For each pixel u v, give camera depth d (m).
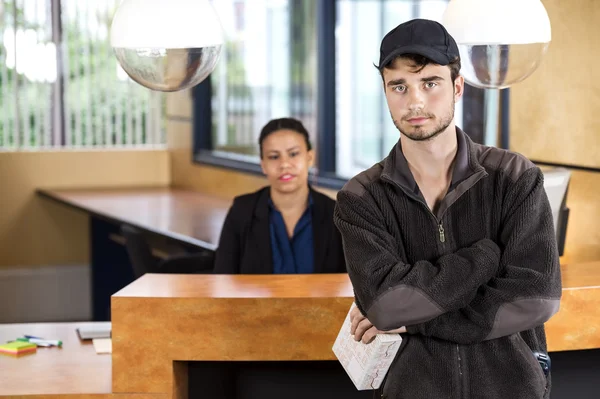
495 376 2.20
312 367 3.01
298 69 6.45
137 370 2.88
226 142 7.43
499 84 2.76
